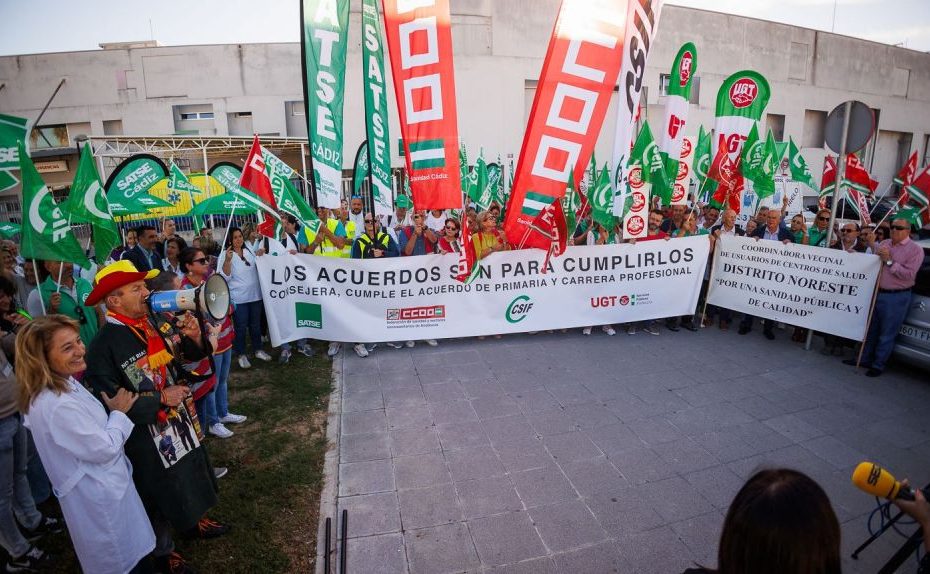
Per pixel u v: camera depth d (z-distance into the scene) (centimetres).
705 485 376
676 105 713
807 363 615
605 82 616
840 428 460
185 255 432
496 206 929
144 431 272
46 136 1992
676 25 2214
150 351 278
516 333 731
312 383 571
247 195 564
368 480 389
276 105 2027
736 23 2325
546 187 644
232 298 600
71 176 2023
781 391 536
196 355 318
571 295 695
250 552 318
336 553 316
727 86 791
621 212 655
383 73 685
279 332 637
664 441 437
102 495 238
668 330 751
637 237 697
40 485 365
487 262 663
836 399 517
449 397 527
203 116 2045
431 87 595
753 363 615
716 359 629
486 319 679
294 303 640
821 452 421
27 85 1939
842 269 605
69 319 235
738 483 379
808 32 2498
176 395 281
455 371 596
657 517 342
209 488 306
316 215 686
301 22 607
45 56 1930
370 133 690
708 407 499
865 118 588
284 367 623
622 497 363
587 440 439
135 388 267
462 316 673
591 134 629
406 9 578
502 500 362
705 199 1352
